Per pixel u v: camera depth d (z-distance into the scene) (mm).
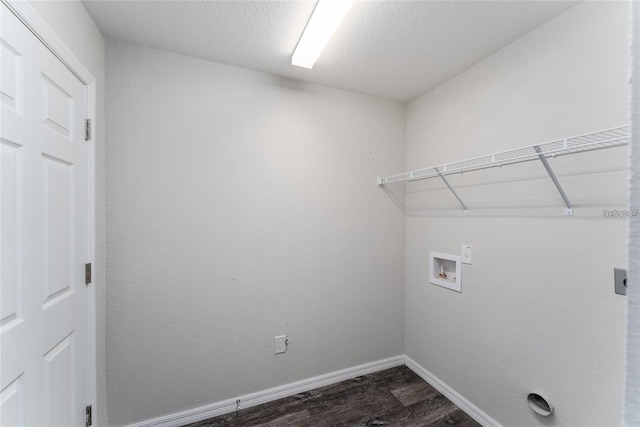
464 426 1651
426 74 1872
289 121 1932
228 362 1765
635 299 251
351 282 2139
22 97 899
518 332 1476
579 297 1233
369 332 2203
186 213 1665
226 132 1759
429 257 2080
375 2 1259
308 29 1397
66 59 1132
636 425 246
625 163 1105
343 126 2107
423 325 2137
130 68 1548
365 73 1867
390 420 1691
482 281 1674
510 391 1511
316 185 2018
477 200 1709
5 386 833
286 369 1925
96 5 1274
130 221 1547
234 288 1780
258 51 1634
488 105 1656
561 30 1303
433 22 1385
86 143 1311
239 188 1792
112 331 1512
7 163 847
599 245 1172
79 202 1253
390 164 2277
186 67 1667
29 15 914
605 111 1153
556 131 1320
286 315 1925
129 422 1550
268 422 1672
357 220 2158
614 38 1131
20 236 897
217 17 1366
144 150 1574
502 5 1271
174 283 1639
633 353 250
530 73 1434
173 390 1636
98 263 1408
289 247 1933
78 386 1242
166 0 1255
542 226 1374
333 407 1802
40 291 989
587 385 1203
